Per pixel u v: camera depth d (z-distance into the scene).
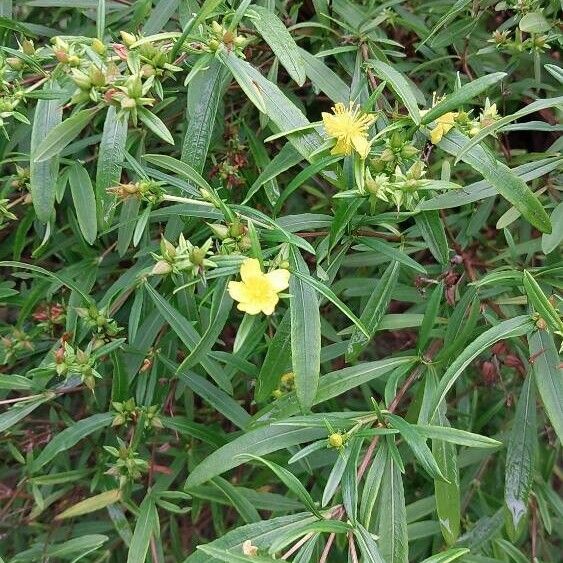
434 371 0.33
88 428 0.37
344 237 0.33
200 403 0.47
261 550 0.27
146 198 0.31
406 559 0.29
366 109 0.31
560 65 0.42
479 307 0.34
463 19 0.40
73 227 0.42
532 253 0.38
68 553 0.38
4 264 0.34
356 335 0.34
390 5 0.40
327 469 0.40
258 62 0.40
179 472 0.44
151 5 0.40
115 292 0.37
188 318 0.36
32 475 0.41
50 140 0.30
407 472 0.46
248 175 0.41
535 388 0.34
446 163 0.36
